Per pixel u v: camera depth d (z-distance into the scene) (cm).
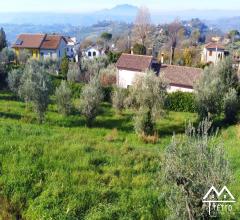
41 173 1204
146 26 8650
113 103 2802
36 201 1059
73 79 4144
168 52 7338
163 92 2361
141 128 2164
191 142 824
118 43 9950
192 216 795
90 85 2561
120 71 4366
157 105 2339
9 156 1317
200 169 784
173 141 827
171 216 823
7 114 2427
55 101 2719
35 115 2455
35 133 1728
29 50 6738
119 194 1123
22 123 2125
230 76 2989
